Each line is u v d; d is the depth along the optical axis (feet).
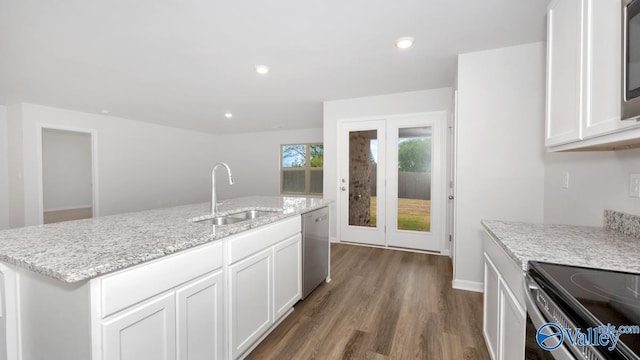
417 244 12.78
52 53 8.16
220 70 9.67
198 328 4.47
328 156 14.17
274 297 6.47
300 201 9.53
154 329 3.79
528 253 3.78
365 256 12.07
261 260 6.00
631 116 2.87
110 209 17.63
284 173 23.98
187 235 4.56
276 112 16.69
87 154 27.25
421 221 12.69
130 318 3.47
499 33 7.20
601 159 5.31
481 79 8.26
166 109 15.76
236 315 5.25
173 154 21.74
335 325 6.77
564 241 4.37
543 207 7.80
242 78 10.53
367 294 8.46
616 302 2.55
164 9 6.01
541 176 7.82
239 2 5.80
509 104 8.04
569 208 6.44
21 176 14.11
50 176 24.85
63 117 15.40
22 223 14.20
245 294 5.51
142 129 19.51
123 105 14.70
